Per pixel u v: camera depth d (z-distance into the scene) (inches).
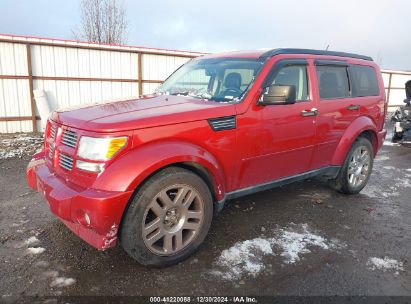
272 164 153.6
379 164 291.4
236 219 163.0
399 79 979.9
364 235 150.8
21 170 248.8
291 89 136.9
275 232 150.5
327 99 175.0
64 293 105.5
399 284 114.7
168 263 120.0
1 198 187.3
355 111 190.4
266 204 183.9
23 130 498.0
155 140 114.3
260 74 145.7
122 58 558.3
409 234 153.3
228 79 153.6
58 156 123.0
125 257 126.5
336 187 199.8
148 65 586.6
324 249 136.7
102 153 106.7
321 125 170.6
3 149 328.5
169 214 119.8
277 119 148.8
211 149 128.6
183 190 120.5
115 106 133.8
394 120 378.3
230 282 113.0
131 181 106.0
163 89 177.2
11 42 464.8
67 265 120.6
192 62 189.0
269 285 112.0
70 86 521.7
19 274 114.6
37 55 486.3
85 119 116.0
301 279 115.7
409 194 209.9
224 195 135.9
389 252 136.2
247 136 139.0
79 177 110.7
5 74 470.3
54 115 138.1
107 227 106.2
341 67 187.9
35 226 151.3
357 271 121.6
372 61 215.8
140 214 111.0
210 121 127.3
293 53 163.6
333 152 184.2
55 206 110.2
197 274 117.0
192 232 126.4
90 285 109.7
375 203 191.9
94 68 535.8
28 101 493.0
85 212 105.1
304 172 172.4
